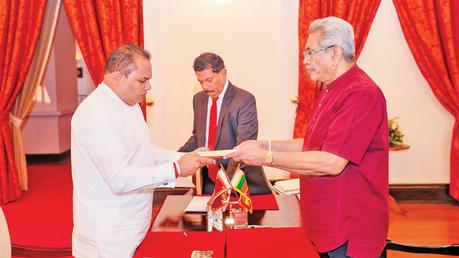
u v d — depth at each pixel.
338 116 2.03
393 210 4.95
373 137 2.03
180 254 2.01
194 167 2.21
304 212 2.23
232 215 2.45
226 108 3.31
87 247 2.20
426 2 5.04
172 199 2.95
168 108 5.37
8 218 4.96
